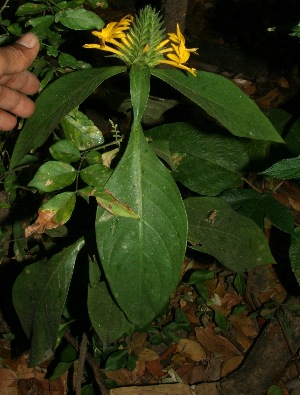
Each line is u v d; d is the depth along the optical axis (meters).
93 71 0.40
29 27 0.59
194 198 0.50
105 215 0.40
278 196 1.07
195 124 0.54
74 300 0.64
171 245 0.40
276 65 1.45
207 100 0.39
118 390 0.78
